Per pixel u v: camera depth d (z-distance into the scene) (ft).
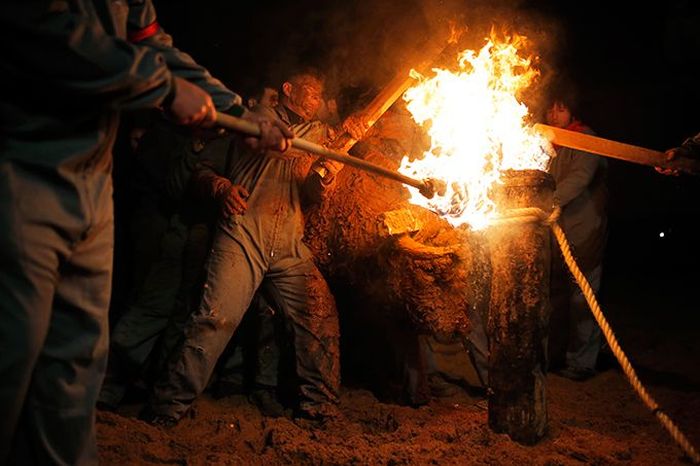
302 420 14.44
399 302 14.26
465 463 12.26
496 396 13.15
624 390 16.83
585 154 17.74
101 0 8.43
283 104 14.97
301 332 14.64
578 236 17.81
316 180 14.15
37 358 8.03
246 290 14.29
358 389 16.15
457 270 14.21
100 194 8.28
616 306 25.95
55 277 8.01
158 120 16.80
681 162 13.89
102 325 8.63
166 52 9.24
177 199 15.93
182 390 14.05
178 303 15.49
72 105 7.82
